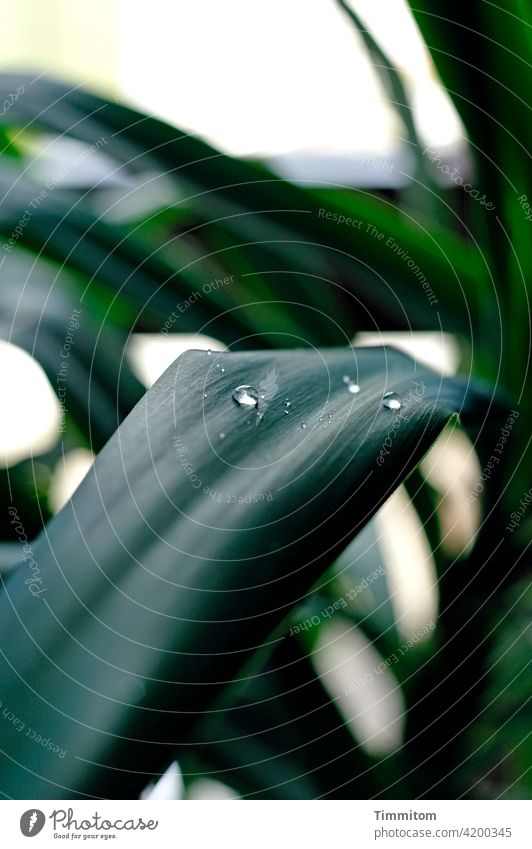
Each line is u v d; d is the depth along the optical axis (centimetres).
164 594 22
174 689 22
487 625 30
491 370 29
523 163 28
